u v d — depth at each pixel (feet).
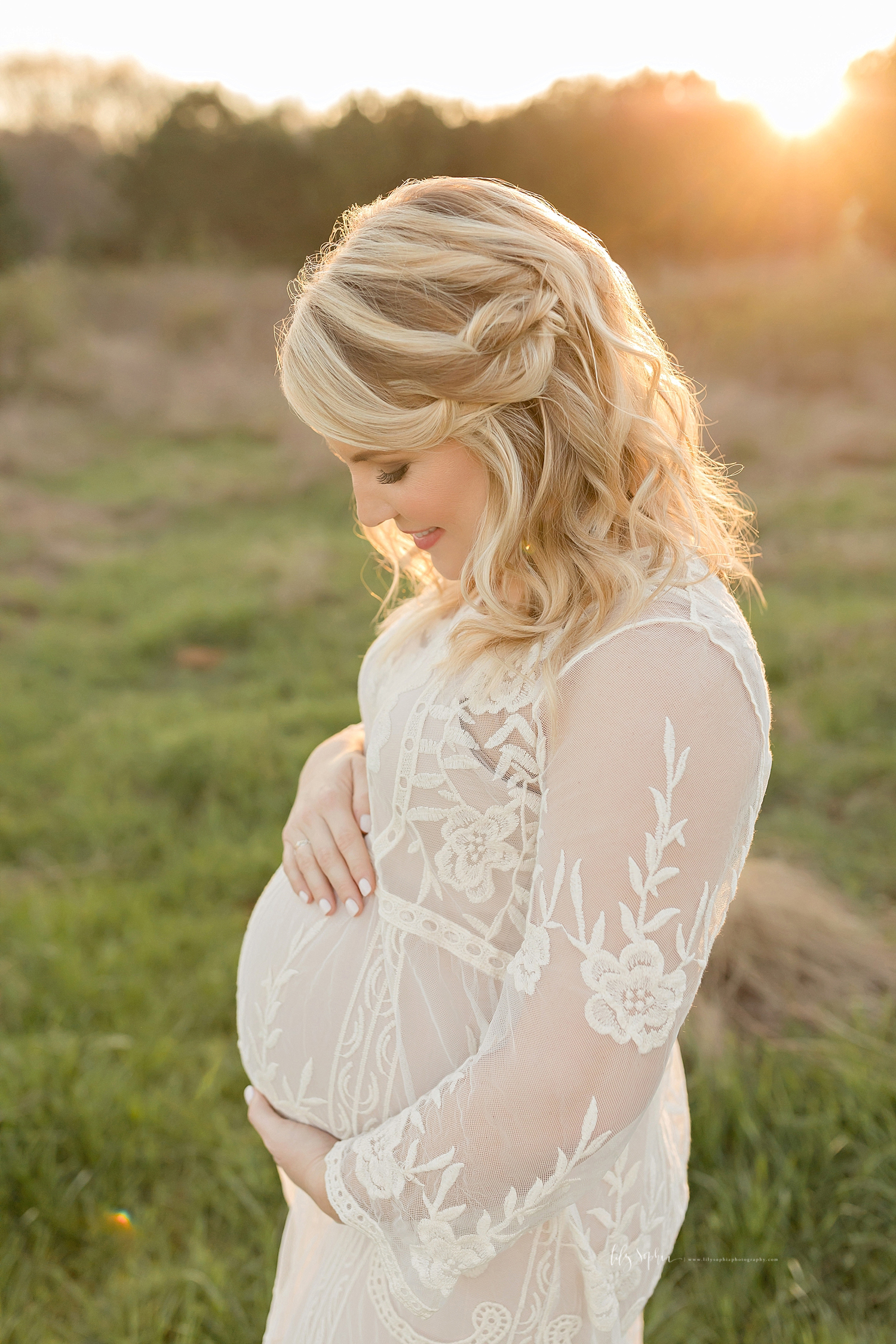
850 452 27.94
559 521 2.93
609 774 2.60
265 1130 3.74
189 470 29.43
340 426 2.93
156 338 44.37
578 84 62.69
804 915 8.63
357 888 3.74
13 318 38.34
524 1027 2.65
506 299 2.80
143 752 13.44
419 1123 2.82
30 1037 7.94
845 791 11.78
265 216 65.05
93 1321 5.88
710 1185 6.39
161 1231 6.50
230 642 18.24
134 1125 7.16
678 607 2.74
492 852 3.10
